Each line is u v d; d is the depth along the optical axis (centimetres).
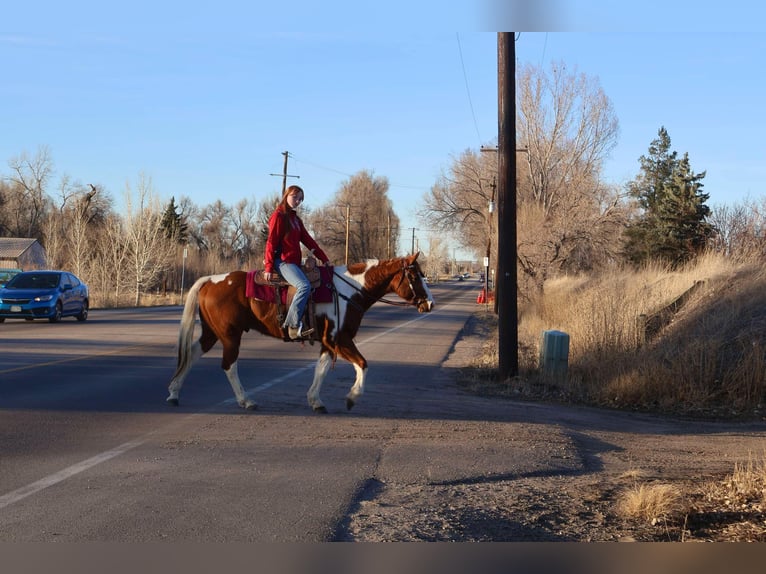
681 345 1478
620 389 1297
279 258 1012
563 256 4034
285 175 5606
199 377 1358
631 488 707
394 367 1659
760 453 889
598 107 4934
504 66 1469
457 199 5578
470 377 1533
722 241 3148
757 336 1392
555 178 4981
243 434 892
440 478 730
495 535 573
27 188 9250
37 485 662
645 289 2062
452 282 14012
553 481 740
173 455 781
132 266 4809
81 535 545
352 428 948
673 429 1077
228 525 571
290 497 645
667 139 6675
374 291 1028
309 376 1428
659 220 4638
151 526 564
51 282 2650
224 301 1039
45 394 1119
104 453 783
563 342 1447
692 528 593
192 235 11588
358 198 9269
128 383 1252
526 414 1130
